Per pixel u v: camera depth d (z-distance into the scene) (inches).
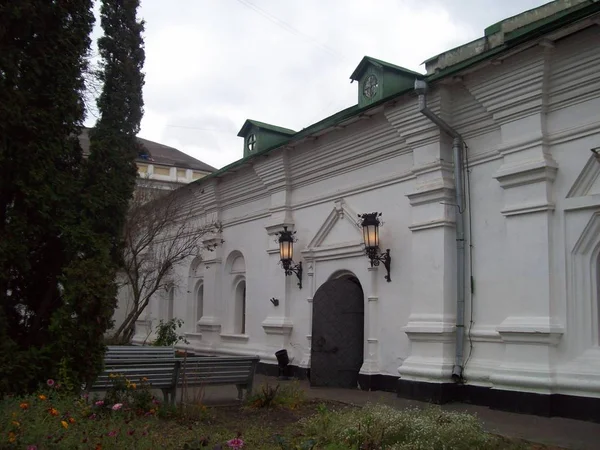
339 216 512.7
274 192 590.6
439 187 413.1
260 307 610.2
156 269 717.3
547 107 362.3
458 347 394.9
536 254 356.8
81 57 353.7
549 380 335.6
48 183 325.1
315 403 387.5
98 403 282.5
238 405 375.2
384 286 461.7
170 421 314.2
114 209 351.9
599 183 340.2
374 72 485.4
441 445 240.1
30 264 323.6
